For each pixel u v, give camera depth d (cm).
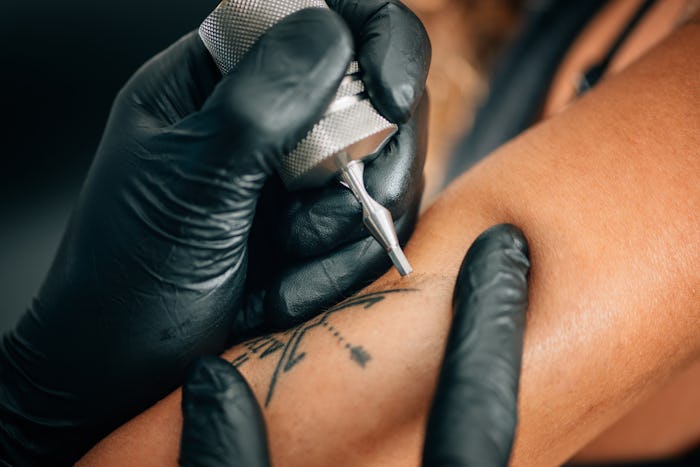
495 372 30
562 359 31
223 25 32
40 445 36
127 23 65
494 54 69
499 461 30
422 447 30
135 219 33
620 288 32
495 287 31
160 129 34
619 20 49
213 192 32
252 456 31
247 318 37
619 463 41
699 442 41
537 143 34
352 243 35
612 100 34
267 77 31
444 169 65
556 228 32
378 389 31
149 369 34
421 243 34
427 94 36
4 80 64
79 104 65
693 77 34
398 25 33
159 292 34
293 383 32
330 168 32
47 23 64
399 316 32
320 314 34
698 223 32
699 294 32
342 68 31
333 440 31
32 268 63
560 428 32
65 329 34
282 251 35
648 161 33
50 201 65
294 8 32
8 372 36
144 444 33
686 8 42
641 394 33
